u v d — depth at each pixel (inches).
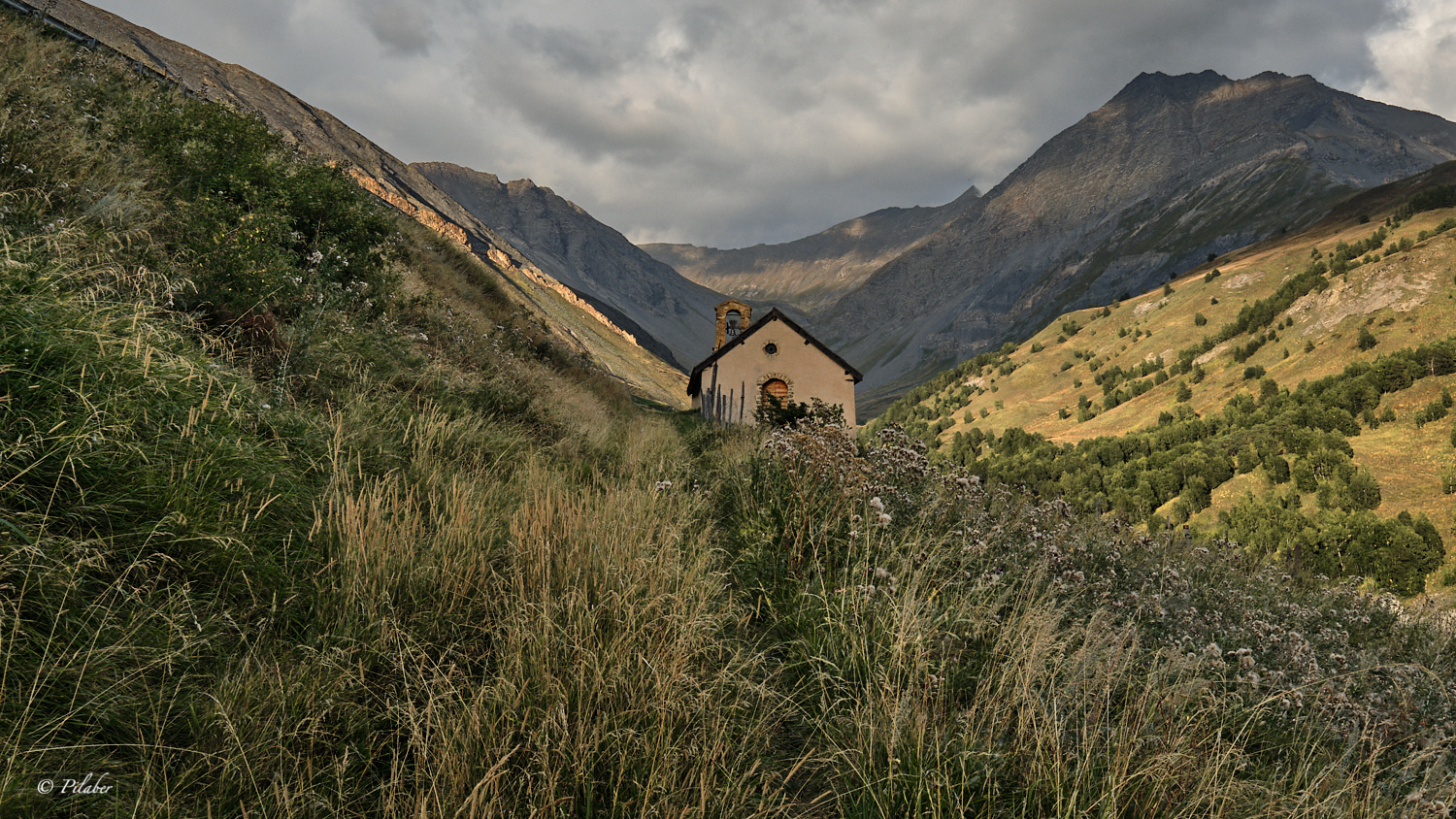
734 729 106.9
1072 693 117.0
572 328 3122.5
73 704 72.5
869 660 125.7
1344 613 284.5
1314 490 3102.9
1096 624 146.5
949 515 214.1
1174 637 165.8
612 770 88.9
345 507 132.4
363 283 376.2
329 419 179.9
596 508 176.2
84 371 103.0
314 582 109.7
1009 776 102.0
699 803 86.9
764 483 217.2
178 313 177.3
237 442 128.3
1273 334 6279.5
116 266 171.8
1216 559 295.6
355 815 77.1
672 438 449.7
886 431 262.5
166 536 96.6
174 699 79.7
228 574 100.7
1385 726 143.4
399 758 89.1
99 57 430.9
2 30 355.6
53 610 79.0
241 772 74.4
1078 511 307.4
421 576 119.6
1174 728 115.2
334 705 88.4
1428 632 272.2
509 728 90.5
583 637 113.2
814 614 145.3
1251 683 136.9
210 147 322.3
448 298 649.6
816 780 106.3
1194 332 7810.0
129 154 294.5
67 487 93.0
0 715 67.7
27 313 104.6
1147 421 6186.0
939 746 101.1
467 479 185.0
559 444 297.4
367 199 468.1
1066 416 7647.6
